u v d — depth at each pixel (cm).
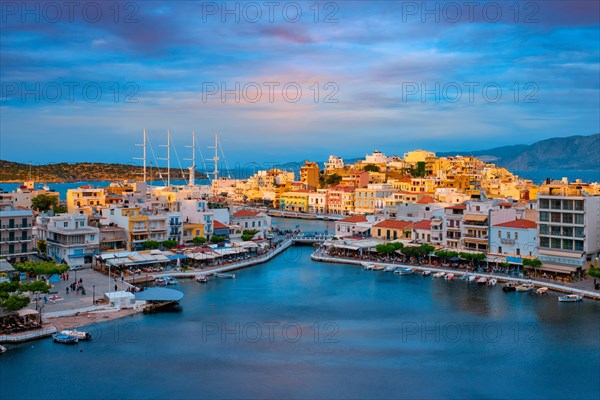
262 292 16638
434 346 11981
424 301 15512
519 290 16538
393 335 12688
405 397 9700
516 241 18838
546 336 12494
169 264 19838
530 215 19862
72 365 10881
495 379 10381
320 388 10031
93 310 14088
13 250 17738
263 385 10138
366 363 11106
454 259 19988
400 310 14638
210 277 18700
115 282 16738
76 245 19112
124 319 13688
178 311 14500
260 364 11062
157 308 14688
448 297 15925
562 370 10738
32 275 16738
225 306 15038
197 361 11162
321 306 15075
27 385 10012
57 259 19488
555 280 17175
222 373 10638
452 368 10881
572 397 9700
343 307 14962
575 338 12344
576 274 17162
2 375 10388
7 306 12150
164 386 10062
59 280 16825
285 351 11738
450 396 9744
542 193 18325
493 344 12050
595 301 15212
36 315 13038
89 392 9794
